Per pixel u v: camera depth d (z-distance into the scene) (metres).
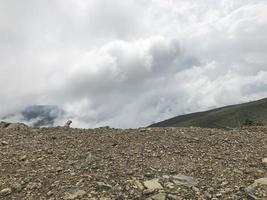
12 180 14.33
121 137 20.25
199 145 18.67
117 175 14.47
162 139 19.72
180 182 13.88
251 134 21.31
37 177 14.48
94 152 17.34
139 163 15.78
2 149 18.03
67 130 22.59
